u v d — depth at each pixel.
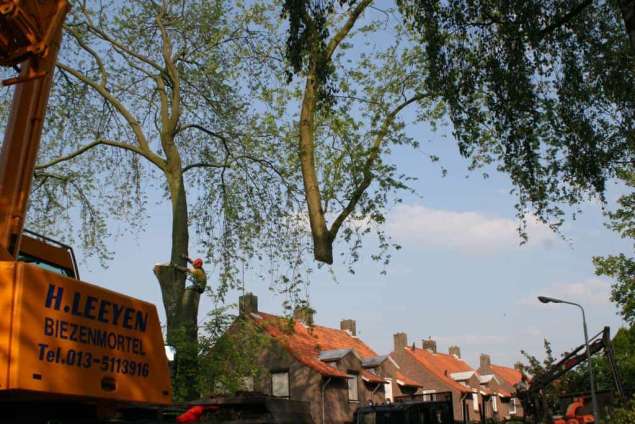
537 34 14.20
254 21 21.75
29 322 5.61
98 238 23.25
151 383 7.07
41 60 7.45
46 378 5.71
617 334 41.44
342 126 17.98
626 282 32.88
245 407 9.16
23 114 7.40
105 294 6.52
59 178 23.00
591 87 16.00
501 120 14.80
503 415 65.38
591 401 31.52
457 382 60.50
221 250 22.02
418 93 18.81
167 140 21.44
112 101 21.97
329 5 13.54
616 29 15.63
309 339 42.91
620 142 16.31
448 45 14.83
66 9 7.70
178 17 22.86
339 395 38.91
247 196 22.52
